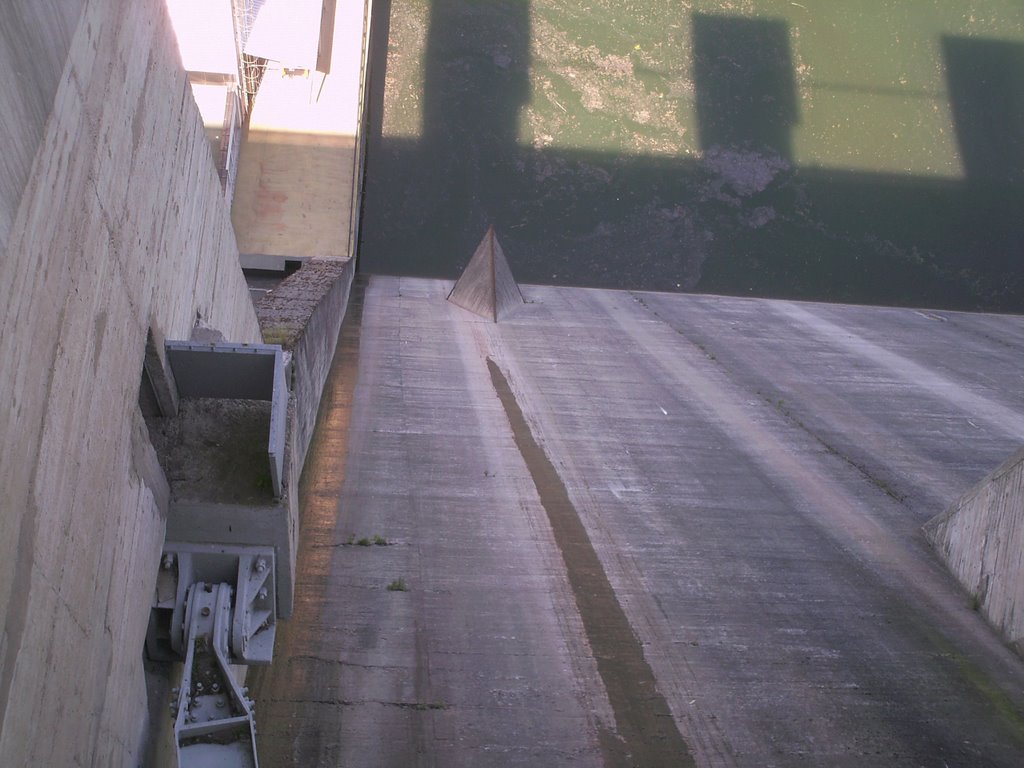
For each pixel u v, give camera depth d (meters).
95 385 7.71
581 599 16.66
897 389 30.33
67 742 7.07
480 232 42.16
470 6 45.75
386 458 21.98
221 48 37.28
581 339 33.09
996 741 14.01
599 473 22.19
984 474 24.09
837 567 18.67
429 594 16.34
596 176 43.31
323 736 12.64
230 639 9.76
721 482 22.22
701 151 44.22
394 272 41.16
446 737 12.89
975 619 17.25
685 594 17.12
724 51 46.56
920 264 43.66
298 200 40.38
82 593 7.41
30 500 6.25
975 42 48.62
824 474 23.25
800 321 37.72
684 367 30.94
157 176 9.94
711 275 42.38
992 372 32.94
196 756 8.89
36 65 6.27
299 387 19.41
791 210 43.88
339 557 17.30
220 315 14.68
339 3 44.25
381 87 43.78
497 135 43.50
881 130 45.94
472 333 32.75
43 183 6.41
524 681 14.22
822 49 47.34
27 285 6.12
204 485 10.03
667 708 13.95
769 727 13.76
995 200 45.31
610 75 45.25
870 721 14.12
